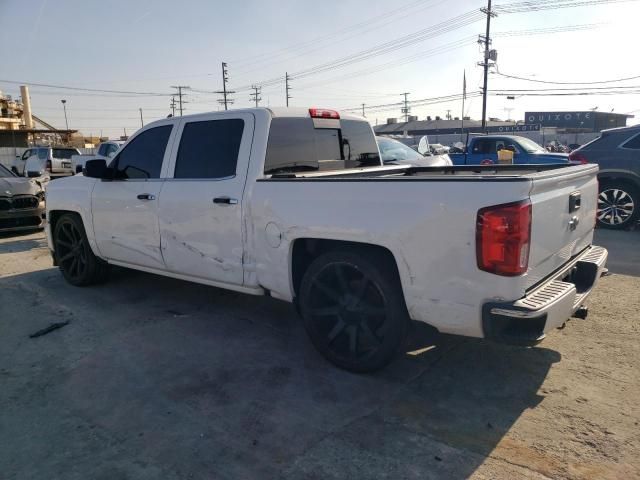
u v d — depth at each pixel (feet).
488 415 9.89
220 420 9.90
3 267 22.36
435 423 9.65
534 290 9.77
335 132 15.49
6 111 140.97
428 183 9.68
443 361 12.23
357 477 8.19
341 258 11.20
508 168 15.75
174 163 14.74
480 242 9.12
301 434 9.38
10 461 8.73
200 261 14.11
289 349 13.16
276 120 13.33
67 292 18.31
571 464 8.38
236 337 13.99
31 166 64.69
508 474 8.18
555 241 10.46
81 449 9.04
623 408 10.00
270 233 12.23
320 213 11.15
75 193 17.94
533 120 234.58
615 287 17.42
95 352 13.14
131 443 9.19
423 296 10.01
